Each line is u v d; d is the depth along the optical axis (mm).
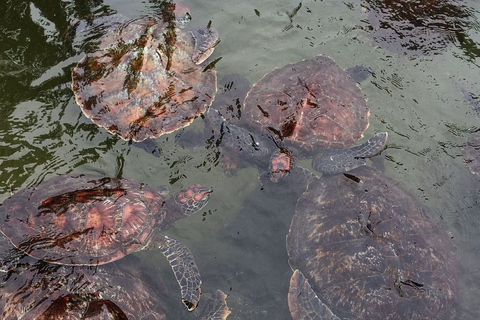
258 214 2020
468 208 2016
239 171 2121
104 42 2256
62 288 1726
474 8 2432
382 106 2230
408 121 2201
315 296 1794
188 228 2002
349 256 1809
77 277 1758
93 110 2100
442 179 2082
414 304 1758
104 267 1811
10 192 1958
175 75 2162
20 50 2285
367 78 2279
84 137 2092
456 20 2393
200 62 2246
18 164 2020
